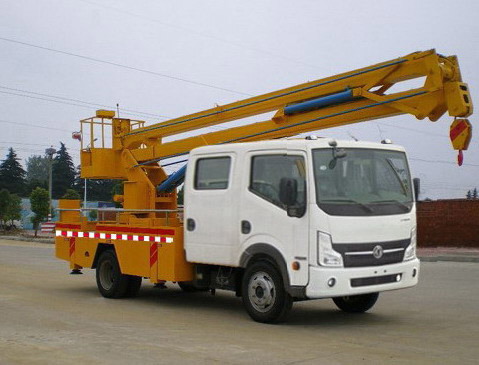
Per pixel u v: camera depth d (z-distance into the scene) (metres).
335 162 8.66
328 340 7.85
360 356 6.95
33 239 38.75
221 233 9.58
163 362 6.64
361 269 8.41
